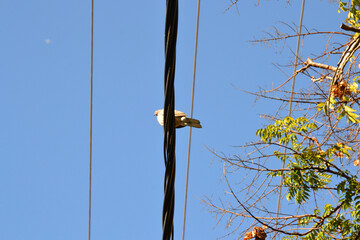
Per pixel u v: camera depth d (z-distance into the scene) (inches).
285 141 441.1
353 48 446.6
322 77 459.5
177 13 239.0
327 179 455.2
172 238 235.8
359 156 437.1
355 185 430.3
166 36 238.4
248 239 434.3
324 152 439.2
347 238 431.2
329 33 464.8
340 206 441.7
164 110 238.8
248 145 439.5
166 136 238.4
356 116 414.9
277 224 438.3
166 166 237.5
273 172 438.3
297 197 438.9
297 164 441.4
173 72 237.9
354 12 456.4
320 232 437.7
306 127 439.2
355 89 433.1
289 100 450.3
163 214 235.9
